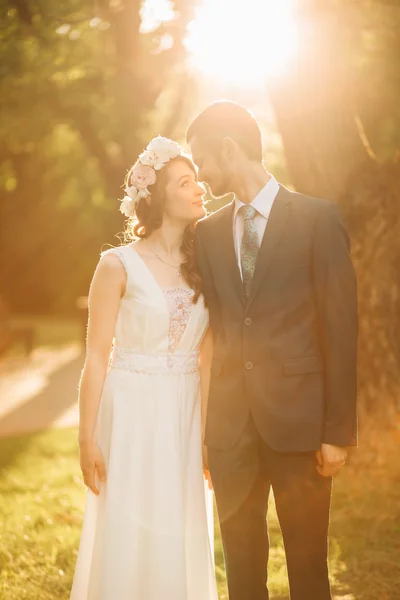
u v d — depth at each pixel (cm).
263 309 369
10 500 780
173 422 392
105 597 385
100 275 392
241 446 378
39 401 1582
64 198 2783
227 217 390
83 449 391
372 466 726
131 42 1361
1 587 520
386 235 732
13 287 3909
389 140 938
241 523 383
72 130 1770
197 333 400
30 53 1262
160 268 396
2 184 2536
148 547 388
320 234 364
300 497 372
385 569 535
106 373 401
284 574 530
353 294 363
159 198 395
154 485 388
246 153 376
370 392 736
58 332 3391
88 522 402
